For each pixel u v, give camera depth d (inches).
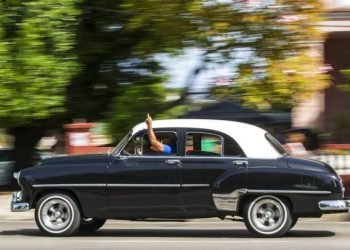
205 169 440.8
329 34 940.6
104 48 803.4
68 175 452.1
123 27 794.8
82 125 749.9
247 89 725.3
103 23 805.2
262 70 721.0
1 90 689.6
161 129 452.1
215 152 445.7
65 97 782.5
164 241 436.5
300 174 434.9
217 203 440.5
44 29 704.4
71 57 744.3
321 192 433.4
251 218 442.3
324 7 740.0
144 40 774.5
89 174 450.6
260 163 439.5
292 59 719.7
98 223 490.6
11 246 417.4
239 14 711.7
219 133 446.0
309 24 717.3
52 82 713.6
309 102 904.3
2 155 868.0
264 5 709.3
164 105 777.6
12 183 853.8
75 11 727.7
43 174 455.2
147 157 448.5
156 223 557.6
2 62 690.2
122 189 447.2
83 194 451.5
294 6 708.7
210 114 804.6
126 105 769.6
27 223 568.1
